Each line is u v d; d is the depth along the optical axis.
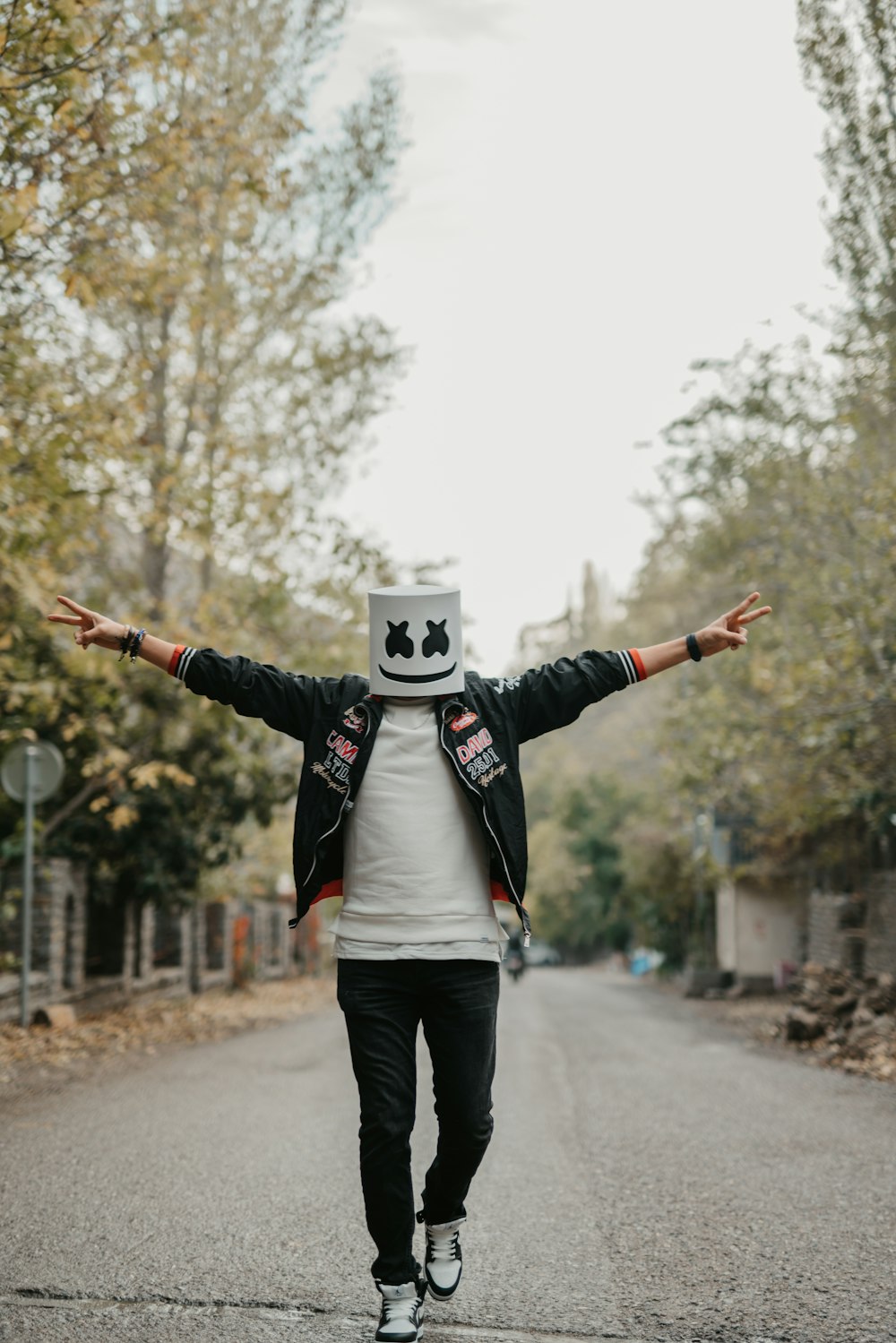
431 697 4.04
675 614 29.17
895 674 14.41
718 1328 4.16
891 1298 4.47
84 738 16.16
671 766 24.23
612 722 48.06
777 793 18.36
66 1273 4.66
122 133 9.74
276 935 29.38
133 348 16.44
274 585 17.53
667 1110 8.98
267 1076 10.65
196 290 15.67
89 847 16.75
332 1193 6.07
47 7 8.16
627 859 39.09
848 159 13.85
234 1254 4.96
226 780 18.52
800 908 27.12
